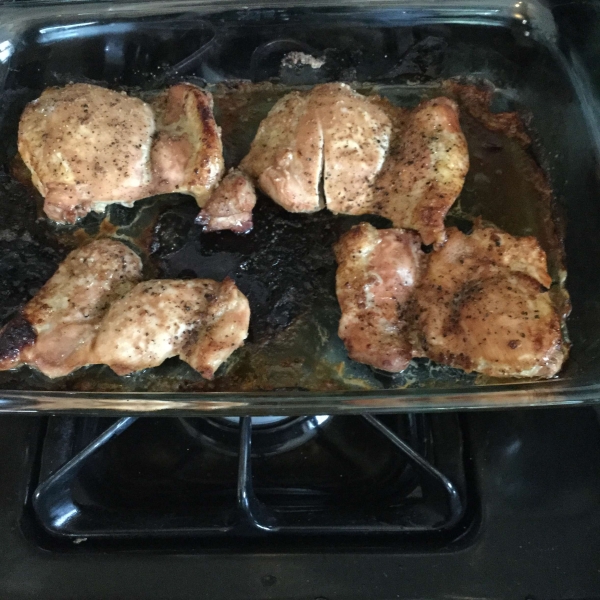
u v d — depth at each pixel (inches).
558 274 14.3
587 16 15.3
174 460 13.5
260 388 13.7
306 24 16.1
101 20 15.9
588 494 12.3
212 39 16.2
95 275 13.9
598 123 14.6
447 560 11.8
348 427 13.7
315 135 14.0
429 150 14.1
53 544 12.1
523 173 15.5
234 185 14.2
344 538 12.2
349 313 13.6
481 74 16.2
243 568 11.7
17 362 13.4
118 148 14.1
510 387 12.7
